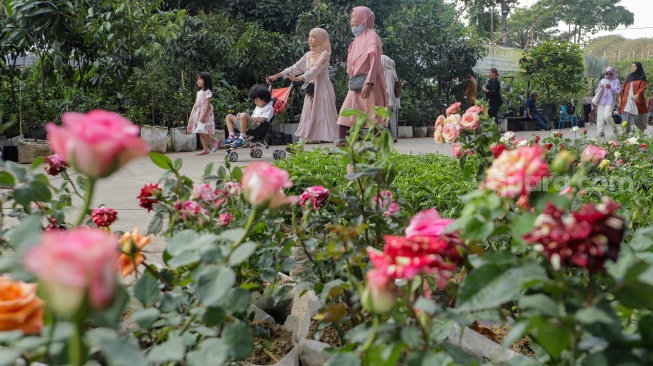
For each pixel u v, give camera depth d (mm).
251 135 10406
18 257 1222
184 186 2408
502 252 1301
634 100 13891
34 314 1121
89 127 960
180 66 13891
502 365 1363
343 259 1792
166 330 1596
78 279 757
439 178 5137
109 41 11328
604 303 1169
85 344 988
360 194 2535
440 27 19609
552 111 24734
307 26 16750
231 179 2521
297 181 4570
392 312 1454
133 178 7312
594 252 1009
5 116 10180
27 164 9703
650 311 1243
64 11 10703
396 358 1253
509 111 23547
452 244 1350
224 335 1397
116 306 950
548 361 1452
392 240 1205
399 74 19062
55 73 12031
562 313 1146
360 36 6570
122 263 1751
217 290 1299
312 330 2359
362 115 2293
